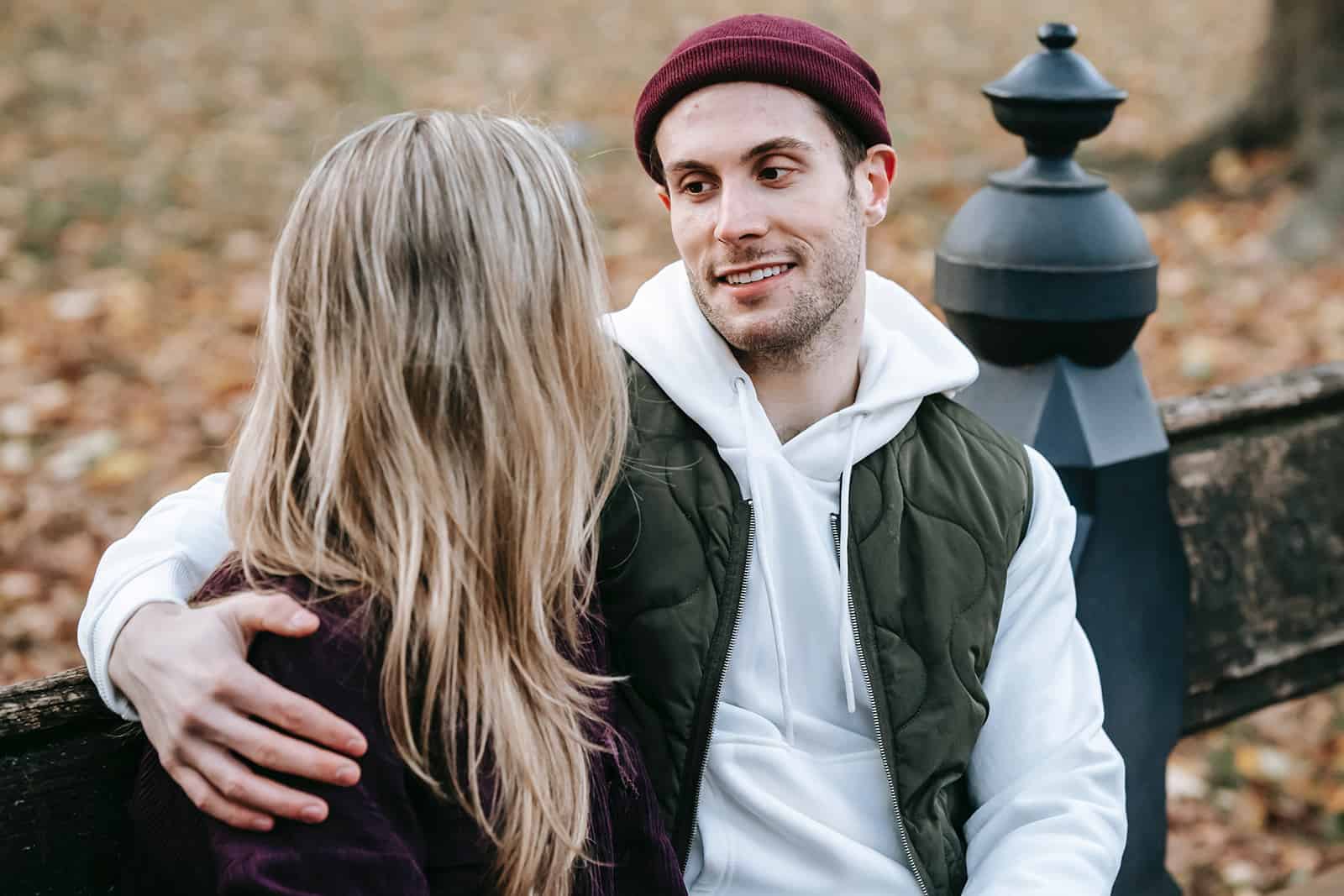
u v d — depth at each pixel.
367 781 1.31
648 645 1.65
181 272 5.82
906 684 1.68
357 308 1.38
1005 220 2.14
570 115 8.29
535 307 1.43
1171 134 7.71
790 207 1.64
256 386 1.48
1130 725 2.24
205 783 1.29
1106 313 2.11
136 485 4.21
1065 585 1.82
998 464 1.78
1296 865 2.99
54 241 6.08
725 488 1.69
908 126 8.09
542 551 1.43
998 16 11.45
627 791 1.54
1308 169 6.50
